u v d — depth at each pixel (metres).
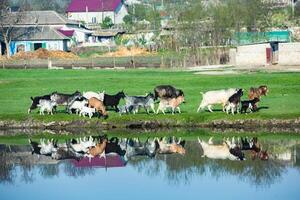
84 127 71.69
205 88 86.38
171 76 97.81
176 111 72.62
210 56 121.25
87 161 58.38
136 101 72.38
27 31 157.00
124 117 71.56
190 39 136.50
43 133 70.81
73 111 73.62
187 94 82.44
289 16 168.25
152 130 70.31
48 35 156.88
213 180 50.84
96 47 160.88
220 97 71.06
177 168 54.78
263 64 116.94
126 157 59.34
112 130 70.88
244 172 52.84
